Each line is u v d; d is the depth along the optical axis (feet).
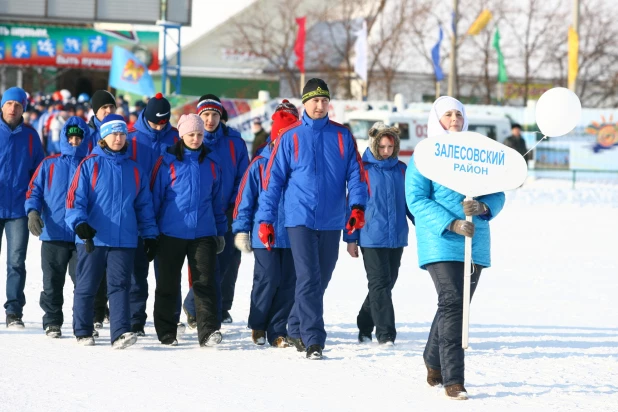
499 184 50.19
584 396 51.26
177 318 65.98
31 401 48.88
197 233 64.59
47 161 67.46
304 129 61.57
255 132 197.57
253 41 325.62
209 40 322.75
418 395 51.13
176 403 48.85
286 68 321.32
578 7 241.35
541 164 250.78
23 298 70.90
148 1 269.03
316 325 60.80
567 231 149.28
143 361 59.21
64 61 276.21
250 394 50.96
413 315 77.56
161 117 68.64
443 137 50.24
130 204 63.46
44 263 67.21
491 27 338.13
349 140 62.08
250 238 65.98
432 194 52.06
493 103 344.08
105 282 71.61
